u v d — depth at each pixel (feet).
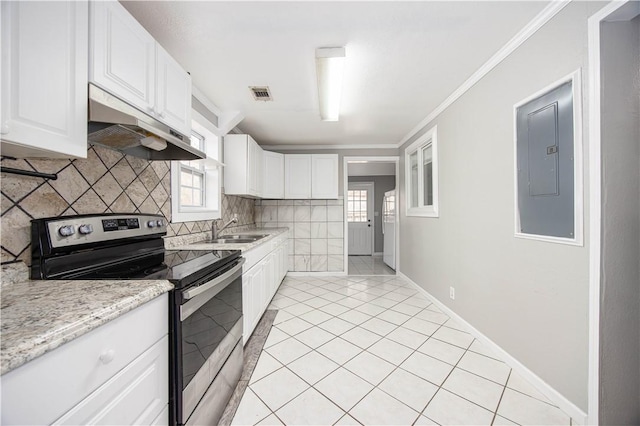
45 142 2.62
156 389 2.94
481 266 6.75
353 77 7.09
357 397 4.83
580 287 4.13
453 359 6.04
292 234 14.57
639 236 3.83
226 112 9.29
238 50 5.87
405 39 5.52
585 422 4.05
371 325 7.91
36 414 1.74
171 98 4.79
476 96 6.92
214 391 4.10
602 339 3.85
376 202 23.31
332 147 14.57
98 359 2.19
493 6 4.62
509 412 4.45
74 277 3.41
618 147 3.83
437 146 9.30
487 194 6.48
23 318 2.02
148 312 2.82
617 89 3.84
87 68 3.09
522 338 5.38
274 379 5.34
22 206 3.15
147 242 4.91
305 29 5.20
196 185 8.59
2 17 2.25
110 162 4.54
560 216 4.45
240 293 5.50
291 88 7.70
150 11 4.65
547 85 4.71
